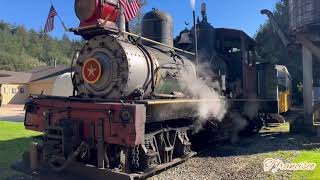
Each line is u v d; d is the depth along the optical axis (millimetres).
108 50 6992
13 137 11844
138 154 6645
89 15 7129
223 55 11938
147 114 6426
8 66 90688
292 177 6691
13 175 7051
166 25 8945
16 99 45219
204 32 10805
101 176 5992
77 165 6277
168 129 7539
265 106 13898
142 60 7207
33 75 48594
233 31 11844
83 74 7125
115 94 6848
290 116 21469
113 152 6594
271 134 13375
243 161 8250
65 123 6367
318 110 15734
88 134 6363
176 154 7895
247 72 12227
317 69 28875
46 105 6953
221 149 9922
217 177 6816
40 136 7379
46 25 8789
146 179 6637
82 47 7406
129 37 7598
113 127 6070
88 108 6340
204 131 9914
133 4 8359
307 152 9227
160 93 7762
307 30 11641
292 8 12367
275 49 32156
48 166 6621
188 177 6812
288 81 23281
